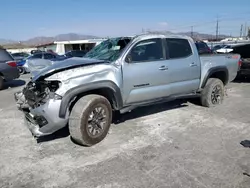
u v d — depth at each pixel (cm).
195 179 307
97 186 299
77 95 402
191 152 377
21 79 1371
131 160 358
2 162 364
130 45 448
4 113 632
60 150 398
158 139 429
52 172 333
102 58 461
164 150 386
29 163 359
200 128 476
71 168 342
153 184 299
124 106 454
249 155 363
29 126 414
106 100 419
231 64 641
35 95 381
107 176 319
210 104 611
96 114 406
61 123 382
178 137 436
